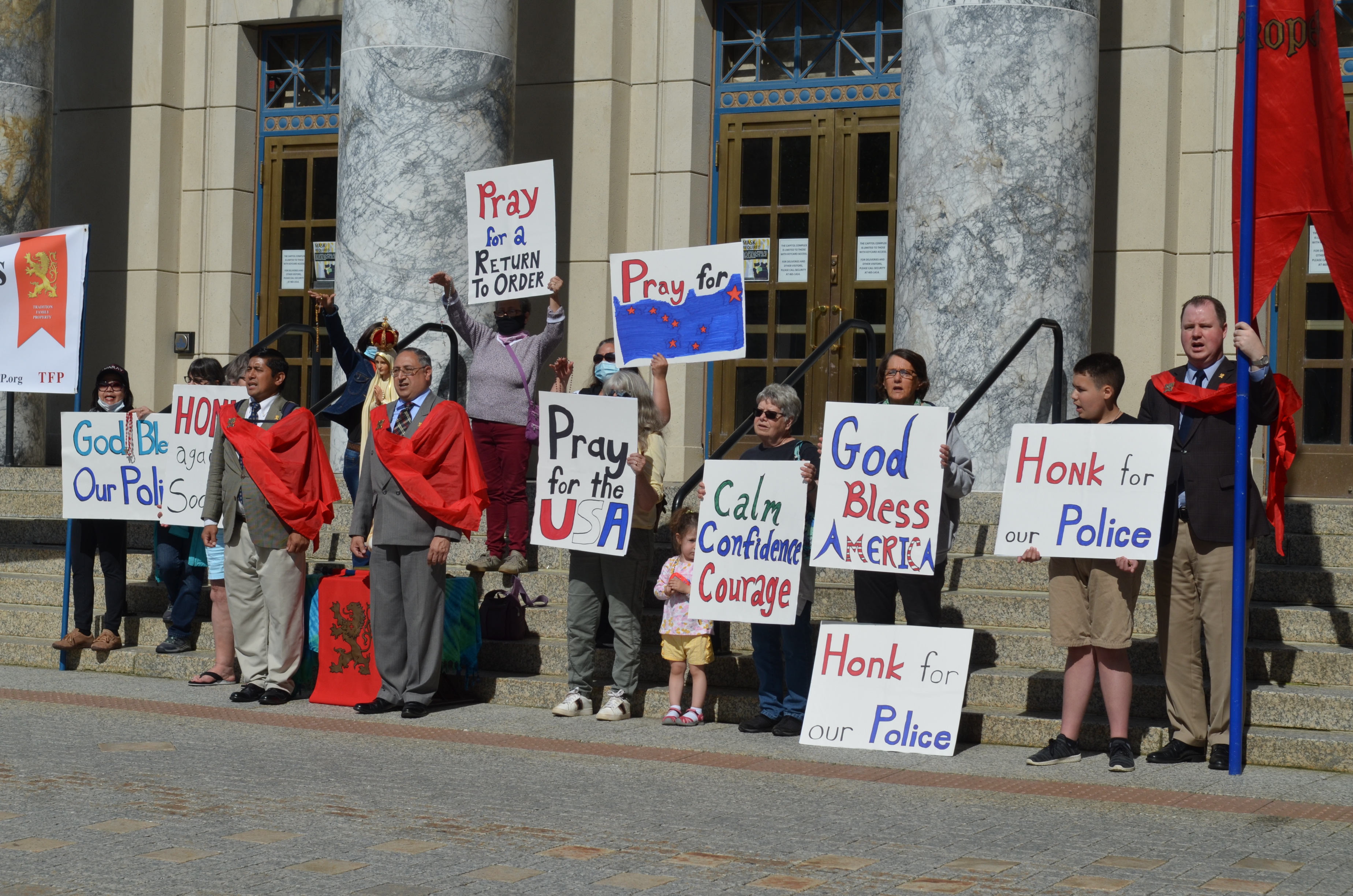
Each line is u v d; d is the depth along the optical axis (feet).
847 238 41.04
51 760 23.09
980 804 20.94
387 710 27.89
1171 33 37.22
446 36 37.68
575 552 27.71
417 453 27.68
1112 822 19.90
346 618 28.78
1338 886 16.88
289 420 29.19
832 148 41.27
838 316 41.14
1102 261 37.78
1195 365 23.90
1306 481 36.04
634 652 27.40
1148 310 37.27
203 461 30.71
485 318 38.24
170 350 47.96
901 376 25.45
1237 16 36.96
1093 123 33.76
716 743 25.23
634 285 29.01
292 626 28.91
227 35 47.62
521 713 27.94
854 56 41.34
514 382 32.45
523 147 43.19
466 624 29.04
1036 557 23.57
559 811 20.26
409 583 27.73
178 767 22.79
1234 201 24.18
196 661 31.09
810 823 19.72
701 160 42.42
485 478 32.35
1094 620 23.58
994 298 32.73
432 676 27.68
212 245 47.75
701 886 16.76
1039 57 32.83
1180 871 17.44
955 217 32.94
